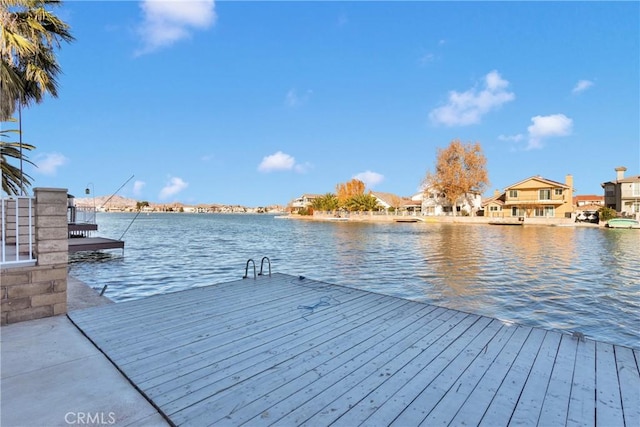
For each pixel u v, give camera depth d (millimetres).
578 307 7785
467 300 8312
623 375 2865
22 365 2926
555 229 36188
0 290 3881
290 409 2305
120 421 2172
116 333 3674
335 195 75562
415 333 3768
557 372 2904
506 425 2182
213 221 66562
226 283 6219
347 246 20484
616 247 19875
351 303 4938
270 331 3797
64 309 4312
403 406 2361
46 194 4168
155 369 2857
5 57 8141
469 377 2789
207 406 2328
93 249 13180
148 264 13070
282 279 6586
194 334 3682
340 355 3180
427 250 18469
